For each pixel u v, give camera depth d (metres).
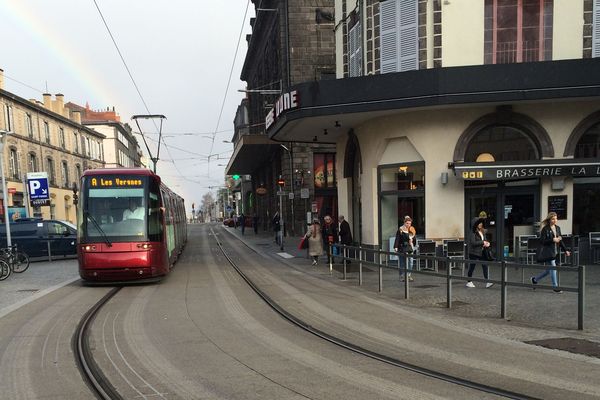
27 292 11.45
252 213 53.78
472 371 5.29
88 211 12.07
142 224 12.10
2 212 35.22
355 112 13.80
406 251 12.07
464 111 13.71
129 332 7.26
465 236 13.89
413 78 12.97
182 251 24.00
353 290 11.02
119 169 12.80
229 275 14.12
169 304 9.52
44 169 44.91
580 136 13.49
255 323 7.80
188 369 5.50
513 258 13.85
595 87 12.31
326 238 17.17
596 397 4.50
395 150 14.89
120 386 4.97
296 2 29.72
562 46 13.59
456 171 13.04
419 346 6.34
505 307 7.83
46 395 4.78
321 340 6.73
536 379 5.00
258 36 38.69
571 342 6.35
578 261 13.30
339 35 18.44
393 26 14.55
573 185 13.81
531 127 13.51
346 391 4.74
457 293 10.22
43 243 20.11
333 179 30.95
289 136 18.70
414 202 14.76
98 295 10.79
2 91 37.19
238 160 38.06
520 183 13.84
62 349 6.39
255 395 4.68
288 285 11.88
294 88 14.54
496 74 12.56
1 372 5.48
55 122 48.06
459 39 13.77
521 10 13.69
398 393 4.67
